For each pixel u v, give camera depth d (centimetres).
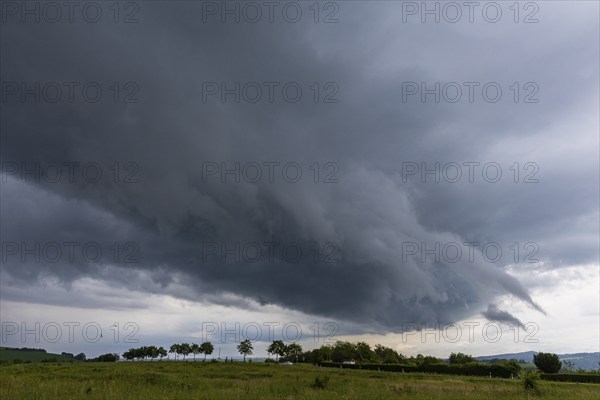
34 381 3088
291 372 5381
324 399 2269
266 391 2534
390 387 2902
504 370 5697
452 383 3859
